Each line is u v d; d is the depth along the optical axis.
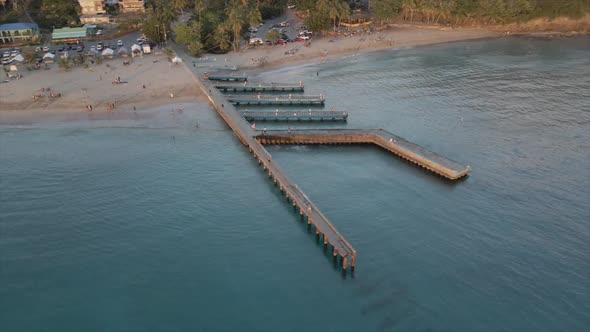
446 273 58.72
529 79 133.12
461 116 107.56
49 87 122.25
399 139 94.44
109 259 60.94
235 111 107.94
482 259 61.03
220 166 85.88
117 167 84.00
